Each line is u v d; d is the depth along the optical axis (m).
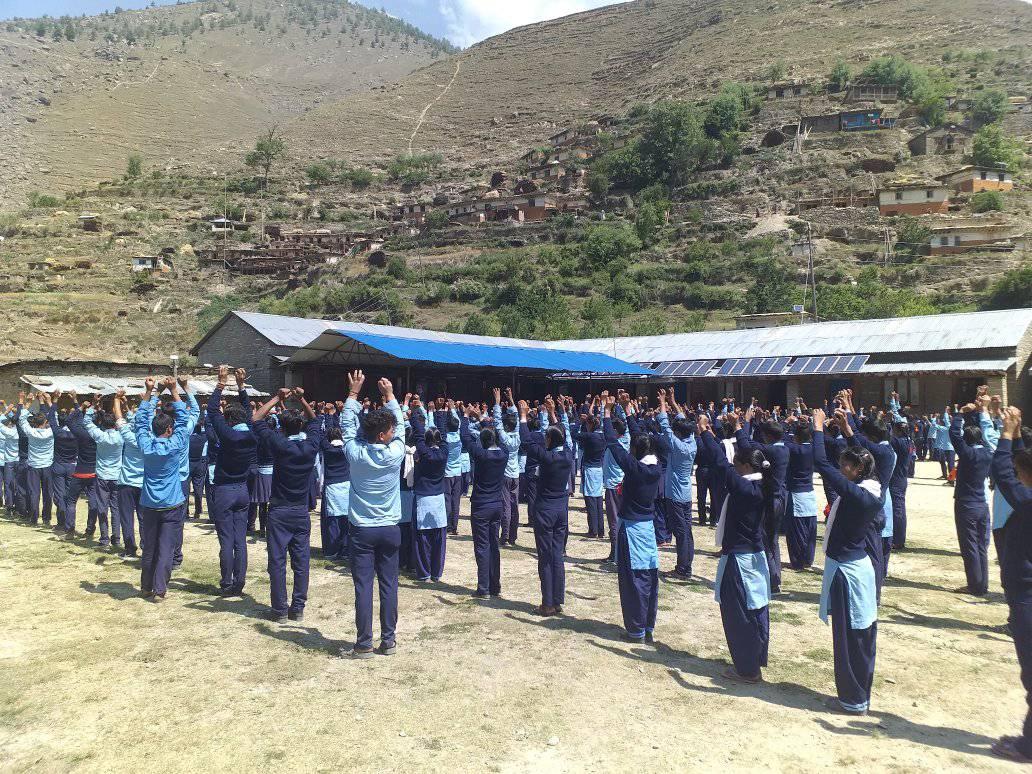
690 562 9.11
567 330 58.56
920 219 69.06
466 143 163.62
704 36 172.88
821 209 75.56
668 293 66.69
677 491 9.06
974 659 6.27
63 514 11.79
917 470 22.33
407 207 112.94
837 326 32.19
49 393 19.00
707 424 6.14
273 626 6.89
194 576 8.72
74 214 102.94
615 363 29.03
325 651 6.23
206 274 84.81
